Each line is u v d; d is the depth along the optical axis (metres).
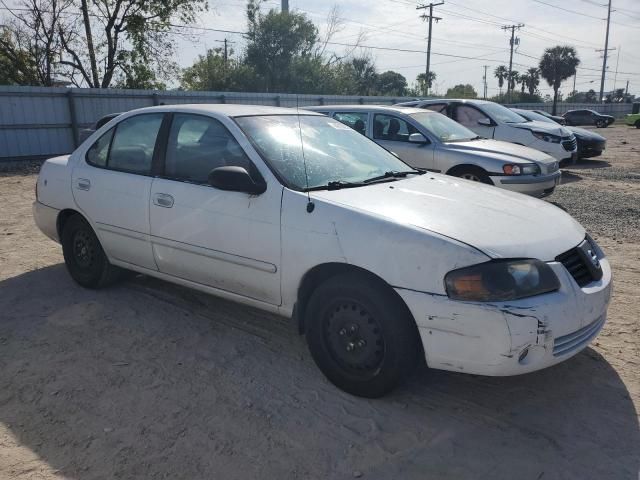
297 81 37.72
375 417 3.09
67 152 17.59
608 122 39.75
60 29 24.03
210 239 3.80
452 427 3.00
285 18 36.16
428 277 2.89
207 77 37.69
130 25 25.16
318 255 3.25
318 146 4.08
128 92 18.75
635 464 2.70
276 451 2.79
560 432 2.96
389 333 3.03
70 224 4.96
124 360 3.73
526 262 2.91
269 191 3.52
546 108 50.47
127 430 2.96
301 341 4.03
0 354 3.81
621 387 3.38
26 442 2.86
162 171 4.20
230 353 3.83
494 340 2.77
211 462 2.71
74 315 4.45
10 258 6.00
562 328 2.87
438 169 8.33
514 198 3.83
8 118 16.12
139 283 5.16
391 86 63.03
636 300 4.70
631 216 7.93
